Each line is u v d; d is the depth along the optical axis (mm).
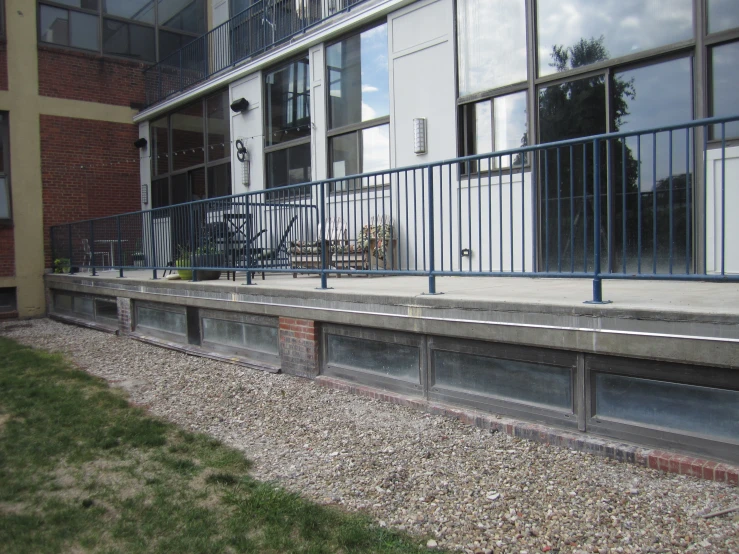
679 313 3178
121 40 13781
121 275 9453
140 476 3691
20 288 12297
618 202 5883
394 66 8008
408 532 2895
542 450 3697
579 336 3584
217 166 11891
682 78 5457
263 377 5922
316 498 3312
